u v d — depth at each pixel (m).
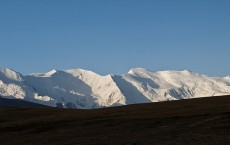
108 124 84.00
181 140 63.97
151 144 62.84
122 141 67.12
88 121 88.75
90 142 68.62
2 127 90.94
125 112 101.62
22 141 77.00
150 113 94.12
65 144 69.06
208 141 61.78
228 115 79.88
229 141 60.84
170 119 82.50
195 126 74.12
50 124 90.00
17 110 134.75
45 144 71.12
